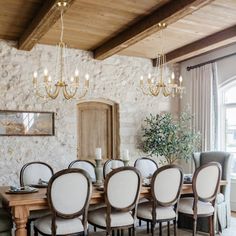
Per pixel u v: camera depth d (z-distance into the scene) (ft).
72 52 20.81
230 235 15.35
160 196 12.96
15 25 16.61
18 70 19.17
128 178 12.03
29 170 15.10
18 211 11.05
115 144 22.43
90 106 21.90
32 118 19.38
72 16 15.52
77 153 21.08
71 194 11.10
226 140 21.91
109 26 16.89
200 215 13.80
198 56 23.13
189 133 21.57
